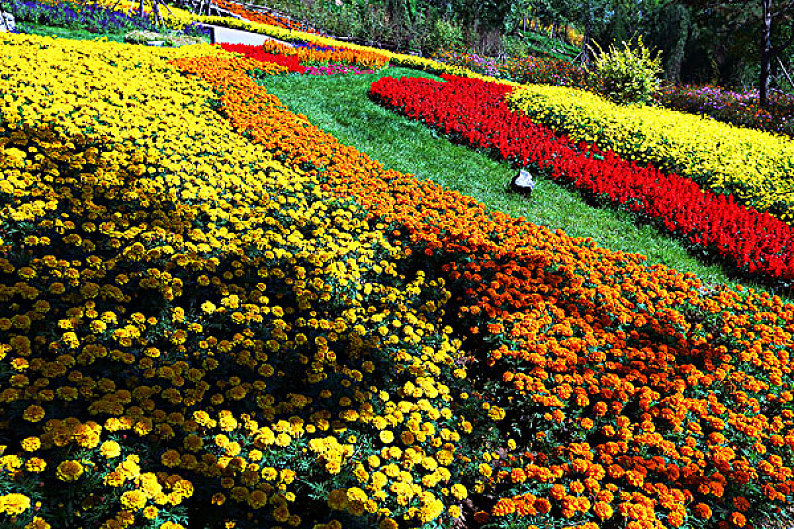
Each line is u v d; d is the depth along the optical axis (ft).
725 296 20.83
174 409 11.28
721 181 35.12
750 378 16.06
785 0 87.30
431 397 13.87
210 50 48.11
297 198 23.04
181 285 14.32
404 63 67.51
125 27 60.54
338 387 13.14
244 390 11.78
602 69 62.23
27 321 11.28
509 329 17.20
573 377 14.96
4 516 7.86
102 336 12.04
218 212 18.56
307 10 118.52
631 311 18.97
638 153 39.55
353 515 10.15
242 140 27.63
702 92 73.61
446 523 11.14
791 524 12.44
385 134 37.11
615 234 27.63
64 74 27.73
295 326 15.35
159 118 25.88
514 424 14.02
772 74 103.24
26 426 9.46
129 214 17.13
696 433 13.76
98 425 9.43
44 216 15.21
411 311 17.67
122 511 8.38
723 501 12.37
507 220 25.21
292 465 10.72
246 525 9.37
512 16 130.62
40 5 53.47
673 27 123.24
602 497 11.53
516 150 35.81
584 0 159.43
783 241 26.78
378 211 23.20
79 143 20.22
